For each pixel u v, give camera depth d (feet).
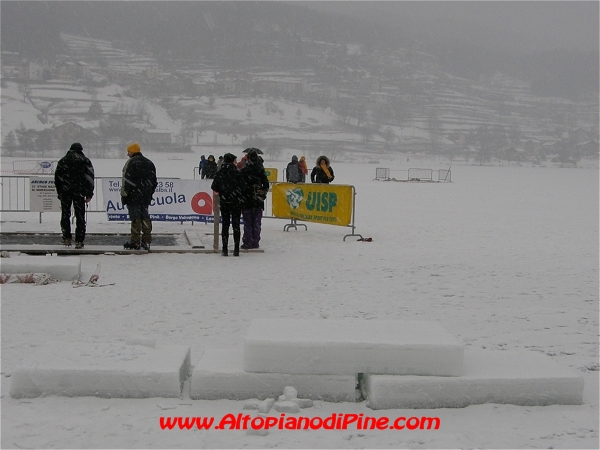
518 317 27.81
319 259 44.09
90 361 16.99
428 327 17.99
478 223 73.15
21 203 82.69
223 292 32.37
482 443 14.11
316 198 57.62
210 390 16.34
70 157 43.65
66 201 44.29
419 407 16.02
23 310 27.73
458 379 16.14
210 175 91.04
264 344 16.30
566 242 56.54
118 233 53.36
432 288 34.45
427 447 13.88
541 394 16.38
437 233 62.23
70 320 26.12
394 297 31.94
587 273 39.91
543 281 36.99
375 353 16.30
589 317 27.91
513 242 56.03
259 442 13.99
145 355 17.65
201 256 44.14
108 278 35.55
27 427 14.62
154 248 45.14
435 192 142.51
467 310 29.17
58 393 16.42
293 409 15.47
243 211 46.91
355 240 55.21
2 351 21.45
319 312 28.30
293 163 71.10
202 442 13.94
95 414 15.37
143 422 14.93
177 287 33.42
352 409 15.93
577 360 21.34
